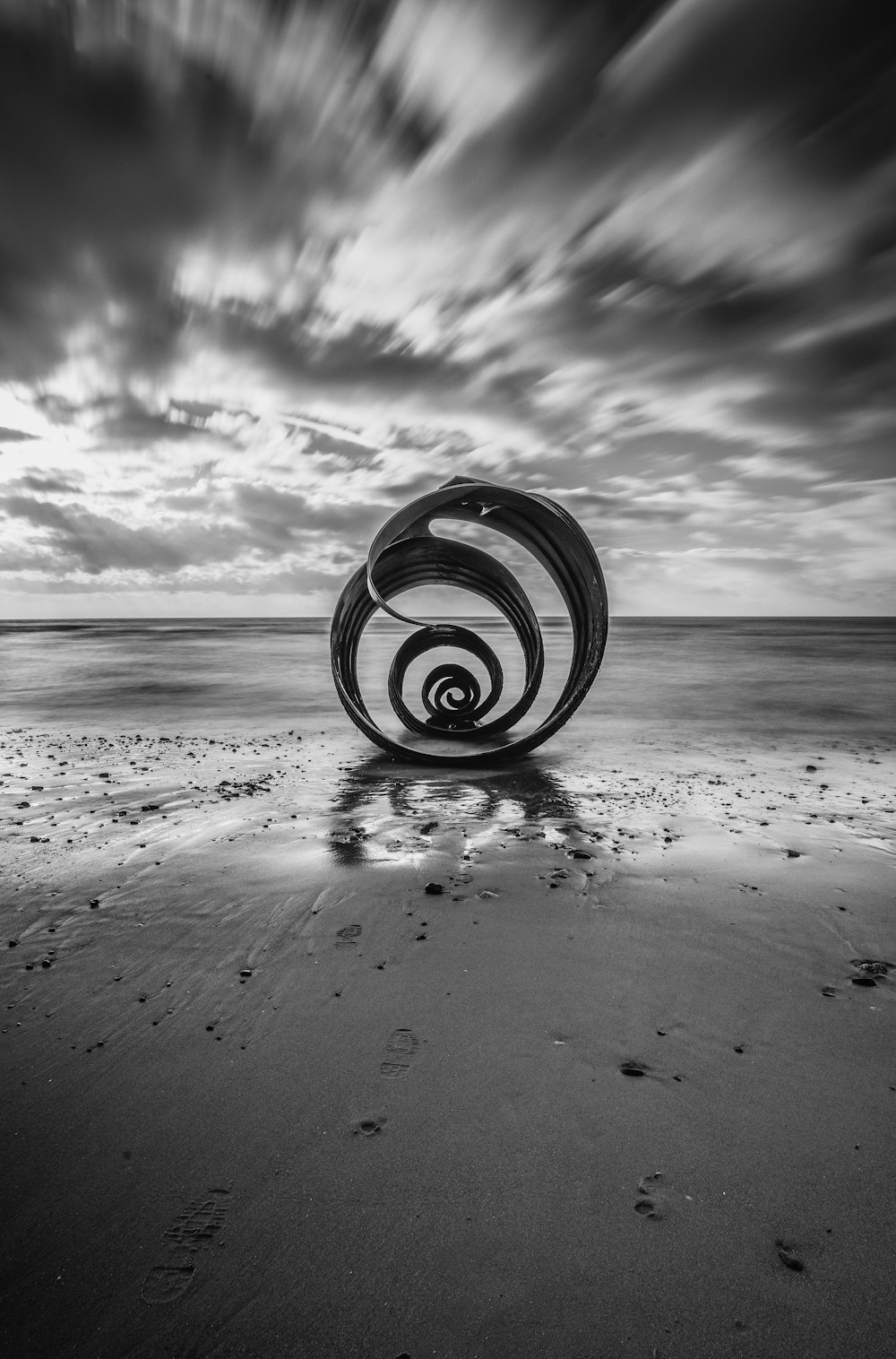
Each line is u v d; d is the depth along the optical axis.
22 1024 3.45
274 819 6.76
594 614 9.25
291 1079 3.01
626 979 3.78
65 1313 2.03
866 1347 1.89
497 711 15.12
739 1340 1.92
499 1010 3.50
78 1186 2.47
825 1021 3.37
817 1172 2.46
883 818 6.73
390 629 86.25
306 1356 1.91
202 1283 2.12
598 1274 2.12
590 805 7.27
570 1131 2.68
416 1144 2.63
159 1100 2.89
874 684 19.34
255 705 15.96
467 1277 2.12
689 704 15.66
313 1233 2.27
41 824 6.68
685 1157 2.54
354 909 4.68
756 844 5.94
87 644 45.12
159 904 4.80
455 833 6.30
